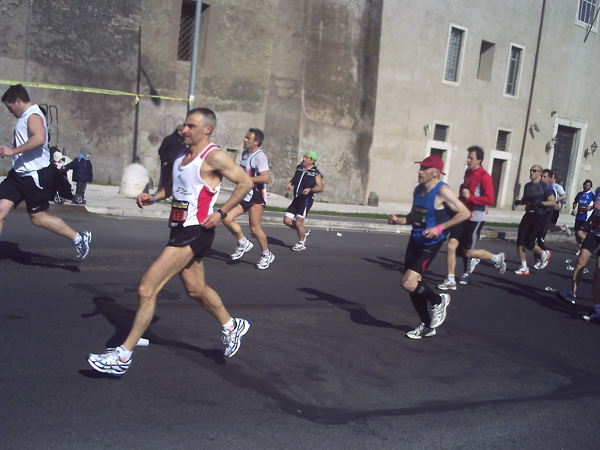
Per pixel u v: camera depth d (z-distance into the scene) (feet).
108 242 31.27
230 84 73.56
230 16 72.33
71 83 61.62
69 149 61.98
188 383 14.60
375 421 13.66
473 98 92.12
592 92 109.91
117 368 13.91
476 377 17.40
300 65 73.67
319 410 13.97
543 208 36.24
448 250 29.76
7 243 27.73
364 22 76.59
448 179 91.30
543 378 17.89
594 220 27.22
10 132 58.65
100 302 20.35
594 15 107.24
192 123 14.30
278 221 49.88
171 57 69.21
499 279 34.32
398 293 27.55
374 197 79.36
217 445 11.76
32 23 59.21
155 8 67.41
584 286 34.86
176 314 20.13
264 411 13.55
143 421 12.35
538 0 97.81
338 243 42.01
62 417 12.10
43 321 17.81
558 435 13.92
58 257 26.16
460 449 12.72
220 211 14.71
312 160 35.86
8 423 11.60
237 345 16.25
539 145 102.78
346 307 23.94
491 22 92.02
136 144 67.77
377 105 82.07
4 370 14.05
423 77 85.71
